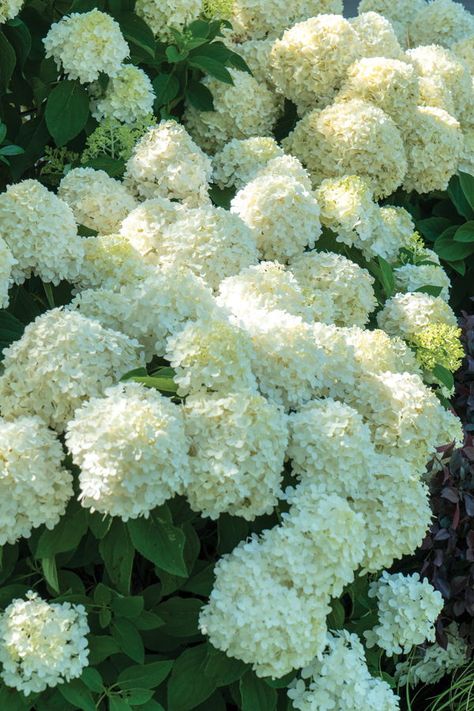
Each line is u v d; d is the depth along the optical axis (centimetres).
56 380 170
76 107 231
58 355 171
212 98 249
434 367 212
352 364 189
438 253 253
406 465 182
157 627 176
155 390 169
